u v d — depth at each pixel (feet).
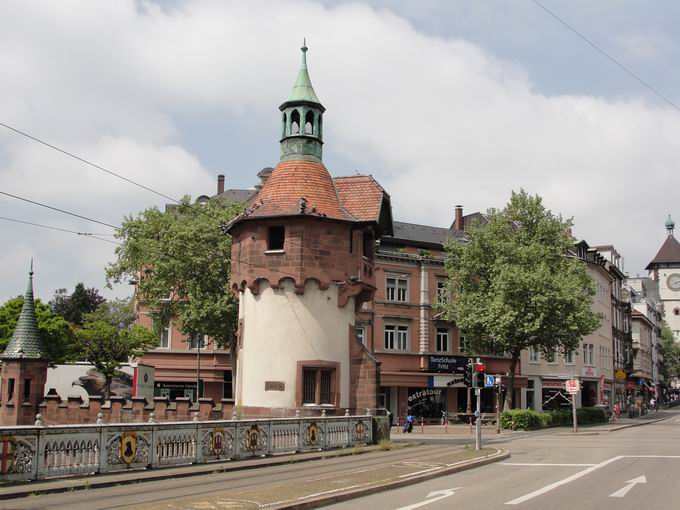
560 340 160.04
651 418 218.59
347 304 97.60
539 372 212.84
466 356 184.24
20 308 173.06
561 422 163.32
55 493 45.91
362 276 98.63
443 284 184.34
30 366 130.52
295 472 59.93
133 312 204.23
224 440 66.08
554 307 152.15
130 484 51.26
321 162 101.71
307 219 94.43
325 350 93.56
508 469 64.34
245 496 42.55
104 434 53.93
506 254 162.61
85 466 52.21
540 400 211.82
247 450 68.95
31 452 48.42
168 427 59.98
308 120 102.12
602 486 50.83
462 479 56.18
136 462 56.70
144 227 130.31
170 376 163.94
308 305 93.66
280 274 93.71
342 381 95.25
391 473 56.08
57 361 169.48
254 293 95.76
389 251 179.93
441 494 46.55
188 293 127.85
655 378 410.31
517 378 200.95
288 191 97.19
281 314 93.50
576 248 241.76
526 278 151.23
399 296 180.65
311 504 40.96
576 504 41.98
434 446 93.91
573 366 228.02
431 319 182.39
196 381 163.12
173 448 60.39
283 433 74.49
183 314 128.06
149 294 133.18
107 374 167.73
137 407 102.58
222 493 45.75
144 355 166.09
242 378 95.76
